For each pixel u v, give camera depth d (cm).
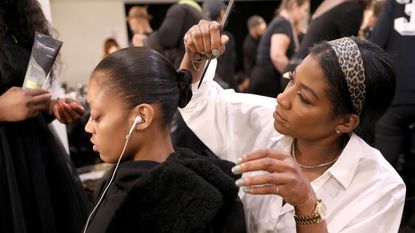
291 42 262
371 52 64
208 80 83
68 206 106
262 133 85
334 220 69
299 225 57
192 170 56
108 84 59
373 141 196
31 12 101
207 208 54
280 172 52
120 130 60
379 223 68
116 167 61
